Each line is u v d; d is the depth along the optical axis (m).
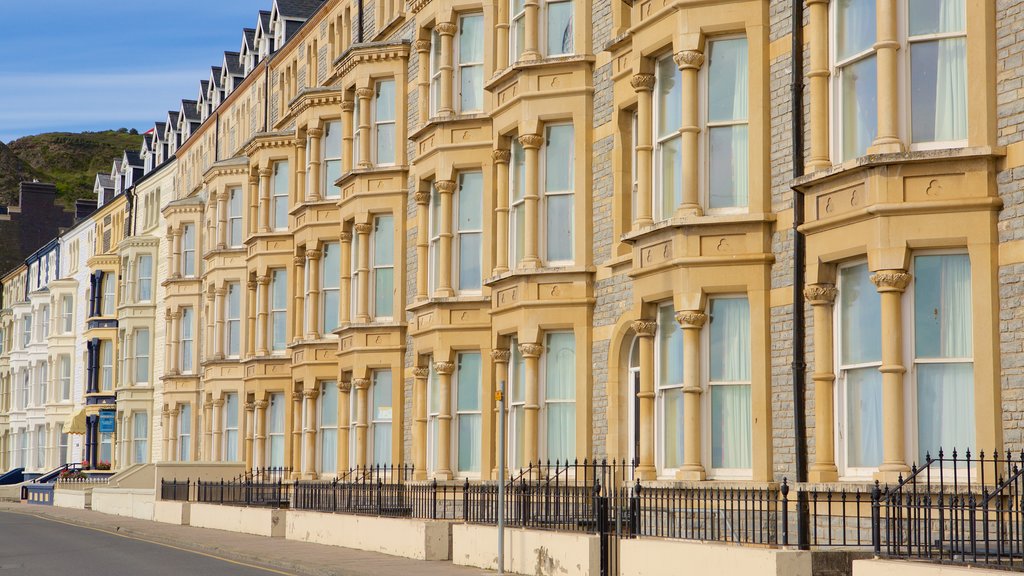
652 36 24.14
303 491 35.22
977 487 17.67
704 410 22.73
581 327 27.92
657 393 24.11
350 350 38.03
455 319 32.25
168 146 76.44
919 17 19.12
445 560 26.75
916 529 16.45
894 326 18.78
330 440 41.62
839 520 19.83
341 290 39.28
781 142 21.98
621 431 26.66
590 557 21.02
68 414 85.12
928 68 19.03
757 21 22.48
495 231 31.81
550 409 28.61
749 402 22.44
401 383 36.94
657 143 24.27
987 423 17.84
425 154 33.69
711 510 19.75
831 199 20.09
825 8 20.67
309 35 47.69
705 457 22.70
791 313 21.52
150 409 67.81
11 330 101.81
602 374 27.45
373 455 37.44
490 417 31.39
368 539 29.73
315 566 25.52
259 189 48.47
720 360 22.81
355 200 38.12
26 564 27.55
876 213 18.91
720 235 22.50
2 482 89.19
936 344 18.66
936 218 18.48
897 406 18.67
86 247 85.38
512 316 29.19
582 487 26.20
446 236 32.75
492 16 32.38
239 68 64.94
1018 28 17.95
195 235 61.25
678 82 24.03
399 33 38.41
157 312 68.31
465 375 32.53
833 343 20.34
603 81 28.02
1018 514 15.64
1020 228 17.81
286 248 47.34
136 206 74.88
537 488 24.55
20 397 95.06
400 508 30.12
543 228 28.86
